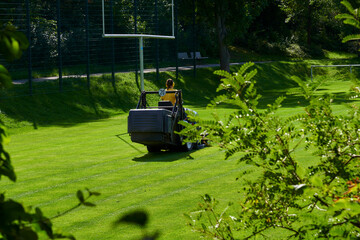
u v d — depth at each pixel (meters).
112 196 16.66
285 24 115.56
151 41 64.44
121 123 39.75
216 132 5.38
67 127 37.88
